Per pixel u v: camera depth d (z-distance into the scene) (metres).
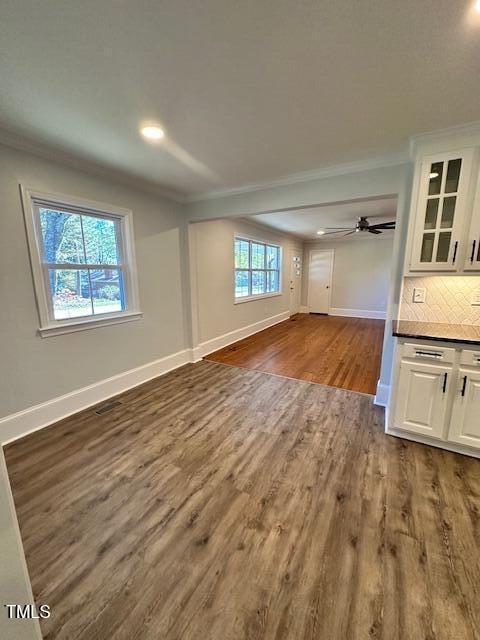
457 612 1.13
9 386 2.28
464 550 1.38
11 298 2.24
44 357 2.49
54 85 1.53
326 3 1.08
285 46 1.28
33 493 1.77
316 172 2.82
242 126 1.98
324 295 8.54
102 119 1.88
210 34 1.22
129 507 1.66
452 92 1.62
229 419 2.64
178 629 1.08
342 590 1.21
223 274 4.92
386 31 1.20
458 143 2.04
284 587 1.22
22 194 2.23
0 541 0.61
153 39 1.24
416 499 1.70
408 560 1.33
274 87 1.58
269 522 1.55
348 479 1.87
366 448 2.20
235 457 2.10
